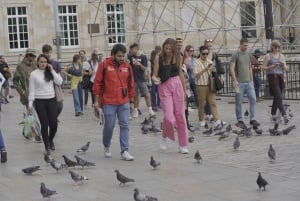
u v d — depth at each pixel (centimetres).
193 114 1717
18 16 3756
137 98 1727
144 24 3828
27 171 976
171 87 1116
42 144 1307
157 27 3894
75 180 892
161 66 1113
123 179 870
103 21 3828
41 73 1157
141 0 3803
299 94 2166
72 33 3850
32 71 1205
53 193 818
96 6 3825
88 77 1838
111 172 980
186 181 898
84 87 1838
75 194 846
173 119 1120
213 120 1485
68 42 3841
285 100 1989
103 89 1080
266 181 831
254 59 2025
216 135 1316
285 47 3797
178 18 3931
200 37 3969
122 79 1073
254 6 3866
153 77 1118
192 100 1800
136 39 3856
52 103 1172
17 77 1330
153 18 3694
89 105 2155
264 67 1486
